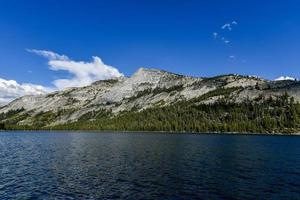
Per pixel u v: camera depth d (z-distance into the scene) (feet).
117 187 166.30
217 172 210.18
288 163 254.27
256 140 565.94
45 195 150.20
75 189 161.89
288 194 153.89
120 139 593.01
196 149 370.32
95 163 250.16
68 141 533.96
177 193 154.61
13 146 423.23
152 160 267.18
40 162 256.11
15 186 167.84
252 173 207.31
